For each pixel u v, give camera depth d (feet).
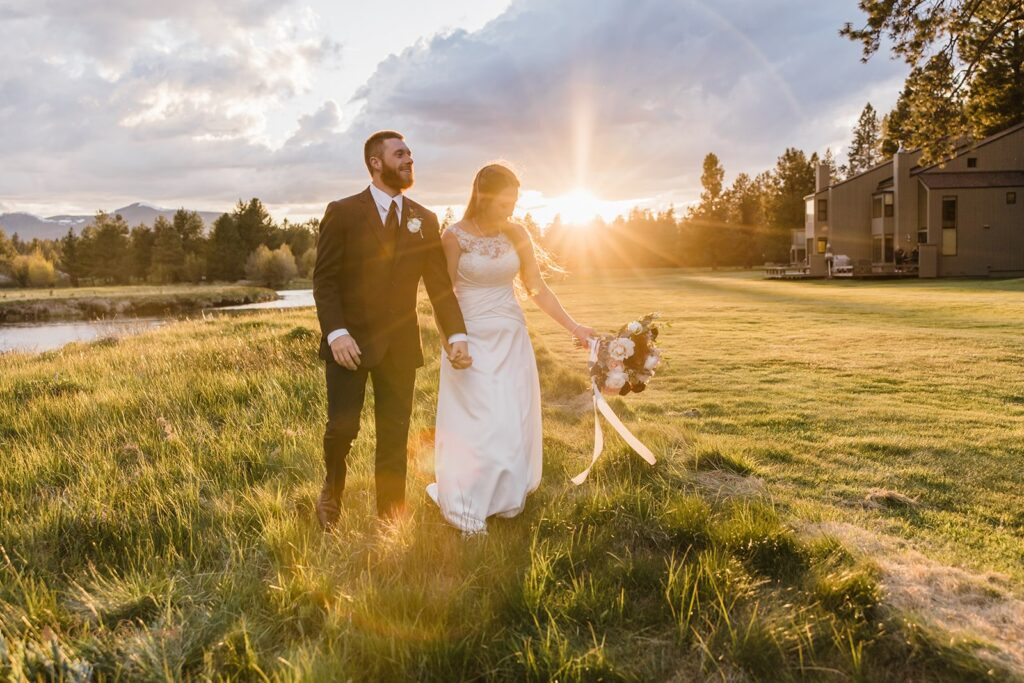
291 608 8.71
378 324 11.51
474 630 8.09
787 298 90.17
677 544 10.73
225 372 25.84
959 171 142.61
